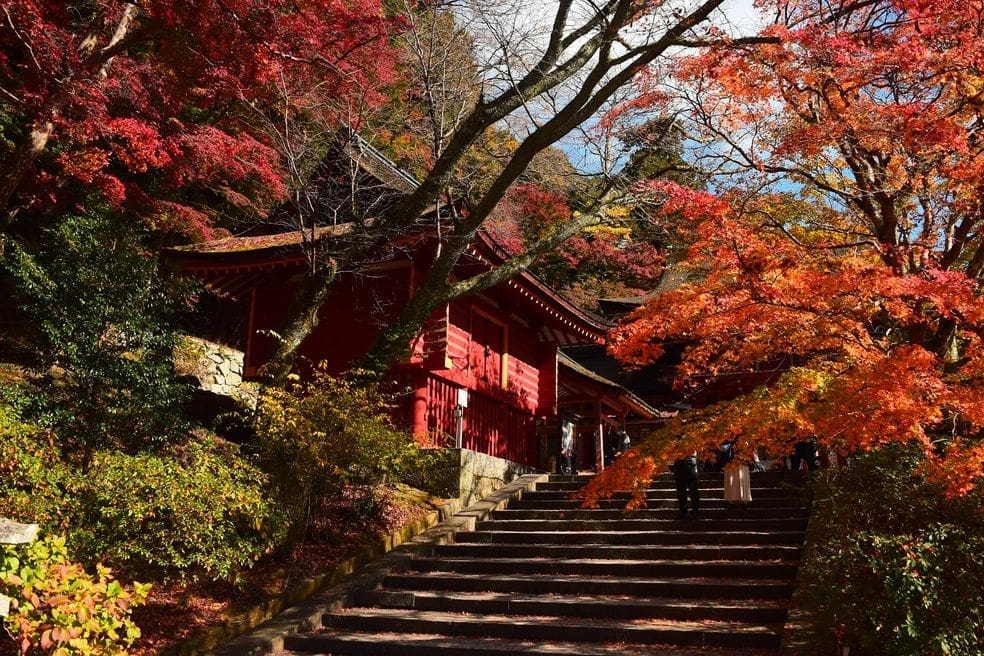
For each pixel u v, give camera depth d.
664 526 11.76
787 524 11.11
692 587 9.08
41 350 10.02
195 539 7.66
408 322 12.12
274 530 8.62
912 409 6.02
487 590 9.93
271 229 18.38
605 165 12.39
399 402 15.04
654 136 11.27
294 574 9.88
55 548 5.55
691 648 7.75
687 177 10.91
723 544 10.82
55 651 4.99
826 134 8.09
